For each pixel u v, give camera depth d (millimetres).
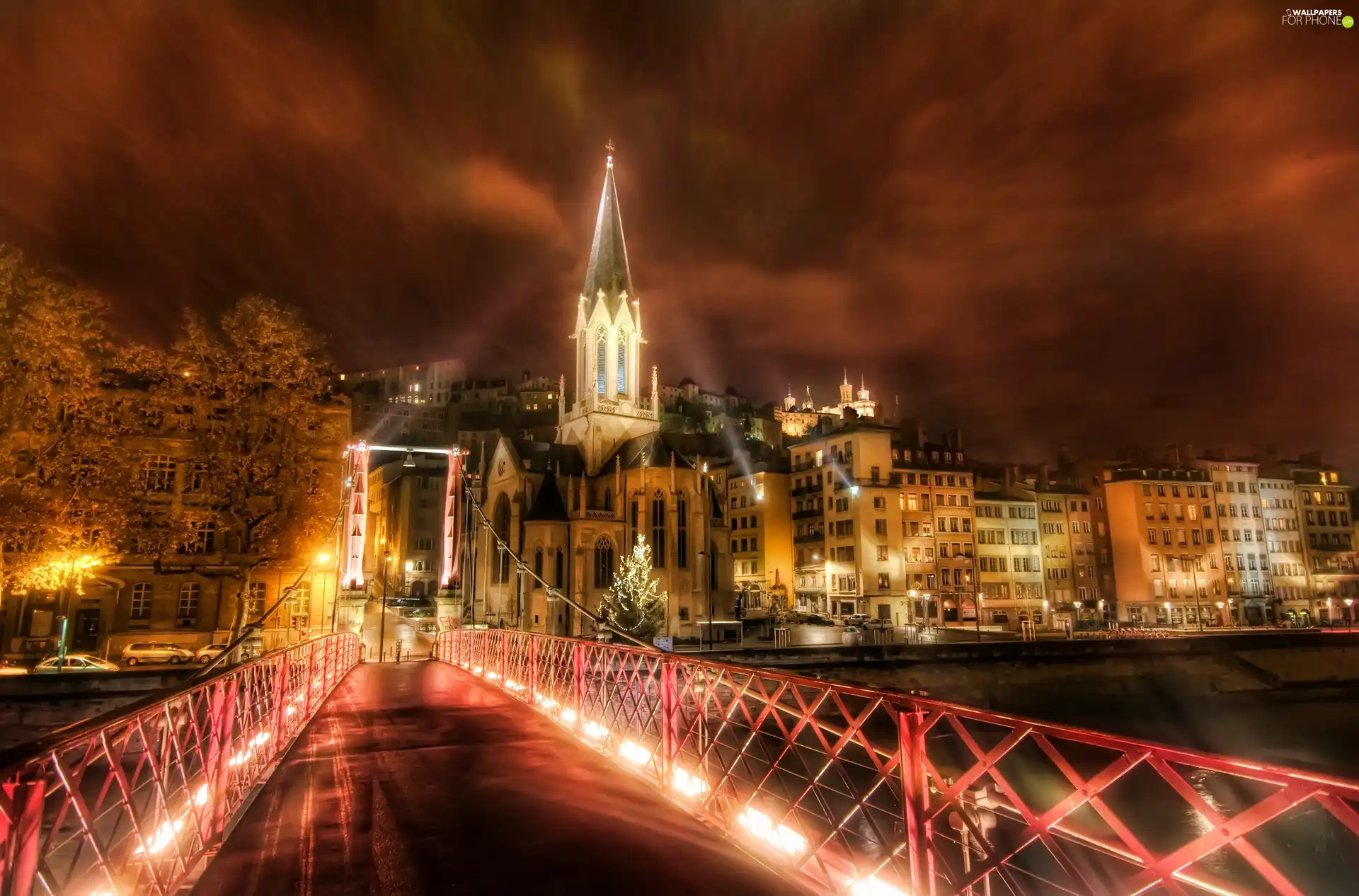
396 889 7660
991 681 56875
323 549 49875
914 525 90125
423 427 147375
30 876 4816
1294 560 108938
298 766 13367
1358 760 44031
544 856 8602
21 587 33562
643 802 10953
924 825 5918
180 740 8547
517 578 78625
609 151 97938
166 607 48594
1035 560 97750
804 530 97125
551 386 181625
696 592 78625
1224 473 106750
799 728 7914
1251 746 47625
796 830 7824
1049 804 27578
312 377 40688
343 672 32344
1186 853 4250
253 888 7707
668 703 11406
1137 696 60000
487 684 28531
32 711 32344
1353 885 19344
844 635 71812
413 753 14617
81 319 33031
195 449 39938
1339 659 67625
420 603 84562
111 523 34562
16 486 31766
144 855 6926
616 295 94250
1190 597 99875
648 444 83125
